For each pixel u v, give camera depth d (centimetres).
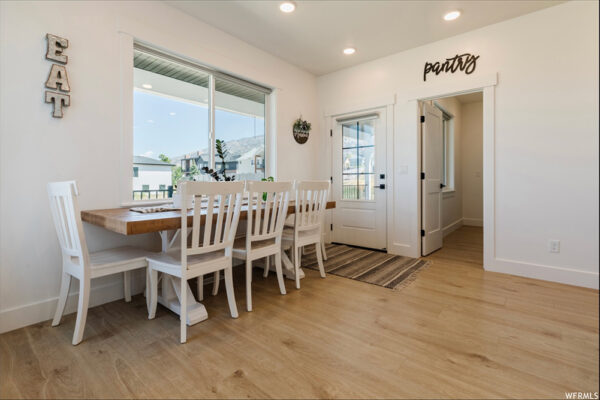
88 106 212
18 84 183
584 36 245
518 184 277
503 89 283
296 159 406
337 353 155
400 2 256
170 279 212
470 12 270
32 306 190
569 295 230
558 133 257
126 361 149
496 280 267
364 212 400
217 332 178
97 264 174
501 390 126
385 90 369
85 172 212
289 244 269
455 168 551
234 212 196
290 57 371
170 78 279
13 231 183
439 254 367
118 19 226
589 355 150
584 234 248
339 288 252
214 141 312
